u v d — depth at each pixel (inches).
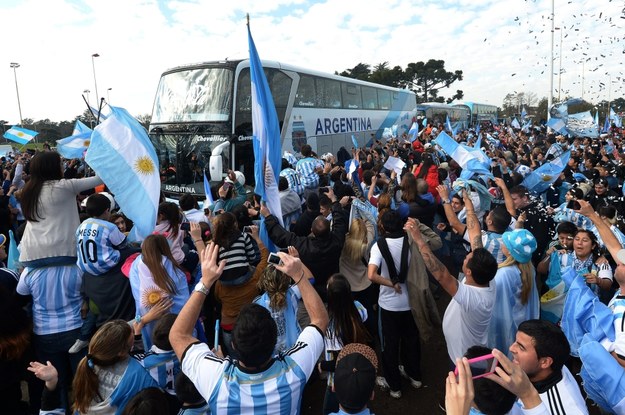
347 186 260.8
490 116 2261.3
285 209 264.5
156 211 159.9
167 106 428.5
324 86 570.9
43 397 106.2
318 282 174.4
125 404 104.8
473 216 172.6
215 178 376.8
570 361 157.3
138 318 138.2
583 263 168.2
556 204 297.9
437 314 167.8
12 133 494.9
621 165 384.5
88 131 264.2
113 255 150.2
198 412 104.8
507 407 75.9
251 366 78.8
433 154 506.0
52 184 146.9
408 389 180.1
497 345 136.3
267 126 173.3
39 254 146.9
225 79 402.6
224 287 157.8
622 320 103.9
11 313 124.7
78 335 153.3
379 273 169.9
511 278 135.6
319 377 175.0
